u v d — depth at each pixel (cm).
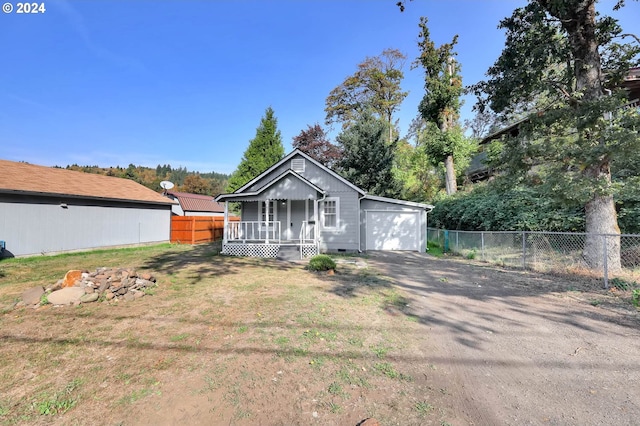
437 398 270
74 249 1314
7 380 294
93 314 485
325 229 1441
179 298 583
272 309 517
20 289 650
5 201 1084
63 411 248
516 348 373
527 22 859
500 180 940
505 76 902
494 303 564
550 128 840
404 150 3253
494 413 248
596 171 757
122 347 368
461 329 435
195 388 283
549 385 290
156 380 296
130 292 587
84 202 1362
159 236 1805
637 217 824
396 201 1481
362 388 285
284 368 321
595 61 800
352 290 654
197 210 2831
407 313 506
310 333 414
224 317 476
